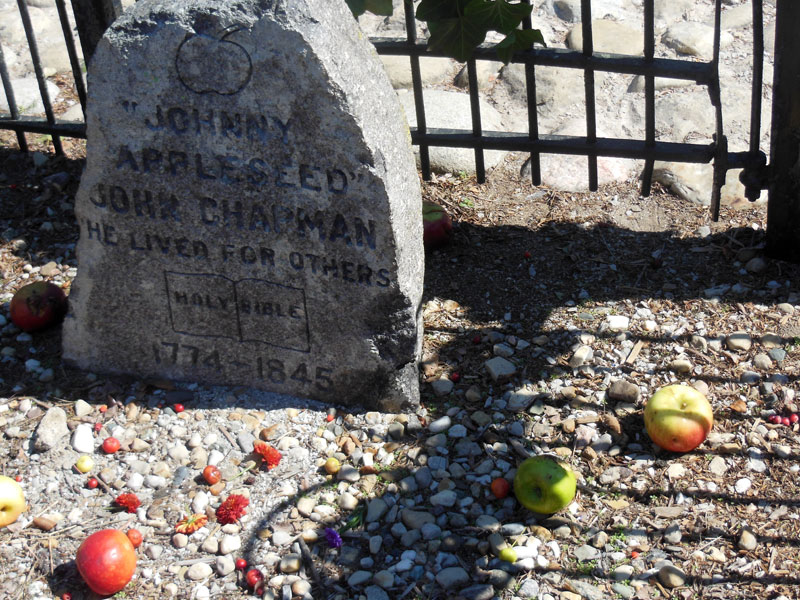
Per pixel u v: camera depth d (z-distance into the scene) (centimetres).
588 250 202
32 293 188
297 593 156
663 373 180
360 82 157
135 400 179
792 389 176
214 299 173
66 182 220
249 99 158
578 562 157
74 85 246
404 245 165
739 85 228
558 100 229
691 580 154
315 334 172
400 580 156
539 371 182
